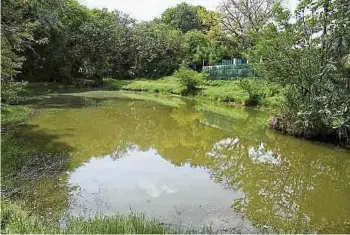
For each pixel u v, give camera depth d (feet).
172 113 66.13
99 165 32.58
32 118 53.67
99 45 115.55
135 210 22.44
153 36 134.31
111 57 125.29
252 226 20.84
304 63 43.19
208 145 42.73
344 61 38.45
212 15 131.54
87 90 105.09
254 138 46.14
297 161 35.99
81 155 35.55
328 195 26.86
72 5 113.19
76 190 25.61
